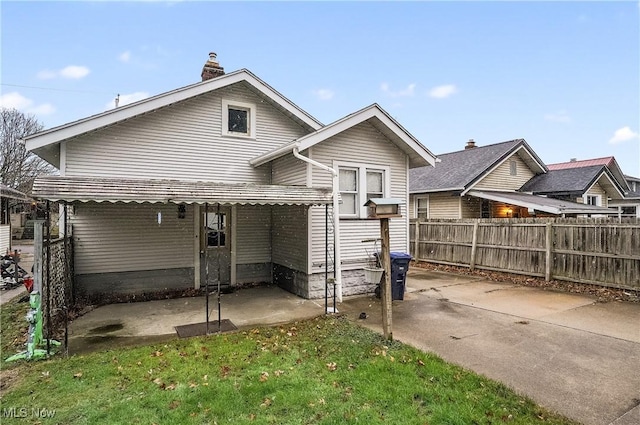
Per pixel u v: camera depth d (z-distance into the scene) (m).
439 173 18.97
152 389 3.75
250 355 4.73
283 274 9.27
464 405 3.42
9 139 31.02
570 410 3.39
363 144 8.86
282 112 9.87
